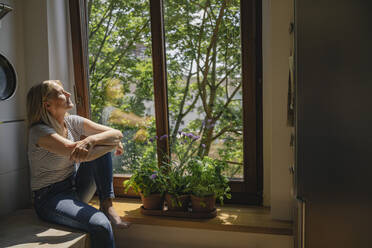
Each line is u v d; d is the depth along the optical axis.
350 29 1.24
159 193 2.17
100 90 2.48
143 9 2.32
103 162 2.07
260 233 1.93
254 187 2.26
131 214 2.17
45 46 2.35
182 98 2.33
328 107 1.27
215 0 2.19
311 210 1.32
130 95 2.43
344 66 1.25
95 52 2.46
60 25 2.43
